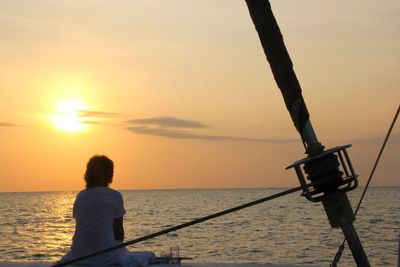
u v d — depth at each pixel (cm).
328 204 413
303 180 411
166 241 3397
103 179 603
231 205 10312
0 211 8638
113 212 589
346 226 412
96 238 580
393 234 3284
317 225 4547
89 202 587
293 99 413
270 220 5322
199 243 3256
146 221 5669
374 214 5547
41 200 16925
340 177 409
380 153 452
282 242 3228
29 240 3662
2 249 3122
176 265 577
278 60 414
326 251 2752
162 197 17462
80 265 579
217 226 4644
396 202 9238
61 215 7175
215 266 570
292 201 11200
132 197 17838
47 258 2698
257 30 419
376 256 2278
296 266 568
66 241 3597
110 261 579
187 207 9481
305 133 415
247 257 2639
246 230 4147
